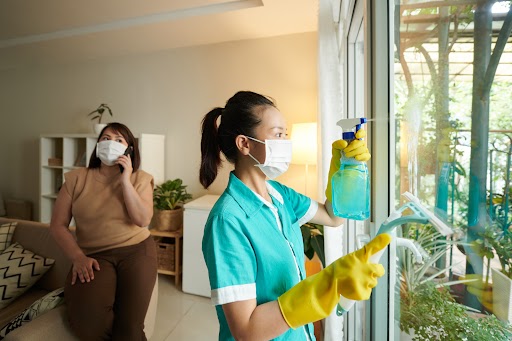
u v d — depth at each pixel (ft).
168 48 10.00
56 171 10.85
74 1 7.43
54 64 11.63
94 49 10.17
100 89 11.00
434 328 2.06
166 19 8.02
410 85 2.35
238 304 1.75
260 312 1.67
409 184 2.39
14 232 5.96
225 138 2.45
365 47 2.74
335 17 5.56
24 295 5.36
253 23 8.08
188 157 9.89
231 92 9.37
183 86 9.91
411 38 2.35
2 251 5.65
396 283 2.58
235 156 2.43
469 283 1.65
